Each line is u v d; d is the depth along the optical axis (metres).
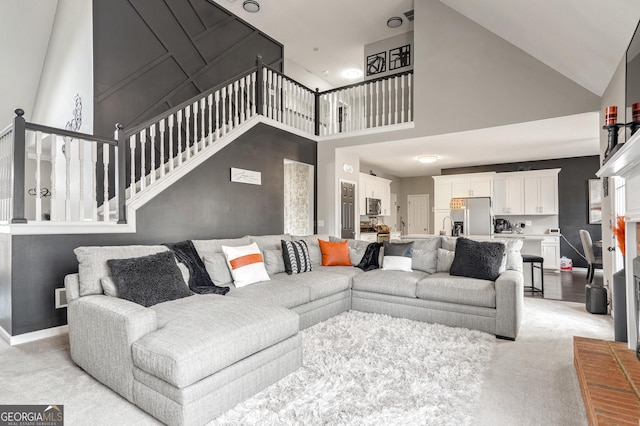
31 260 3.04
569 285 5.90
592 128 5.01
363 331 3.25
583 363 2.13
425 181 10.63
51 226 3.10
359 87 6.63
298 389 2.17
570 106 4.43
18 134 2.90
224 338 1.97
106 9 4.29
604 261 4.27
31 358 2.66
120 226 3.53
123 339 2.03
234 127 4.93
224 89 4.76
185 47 5.24
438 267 4.17
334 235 6.34
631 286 2.37
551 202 7.74
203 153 4.39
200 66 5.46
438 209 8.86
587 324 3.62
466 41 5.15
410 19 6.43
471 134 5.37
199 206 4.36
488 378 2.37
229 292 3.15
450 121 5.25
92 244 3.37
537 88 4.64
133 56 4.57
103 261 2.57
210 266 3.37
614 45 3.03
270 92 5.58
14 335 2.95
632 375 1.95
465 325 3.35
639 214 2.16
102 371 2.21
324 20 6.48
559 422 1.86
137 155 4.55
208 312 2.28
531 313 4.06
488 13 4.40
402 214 10.95
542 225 8.10
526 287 5.54
